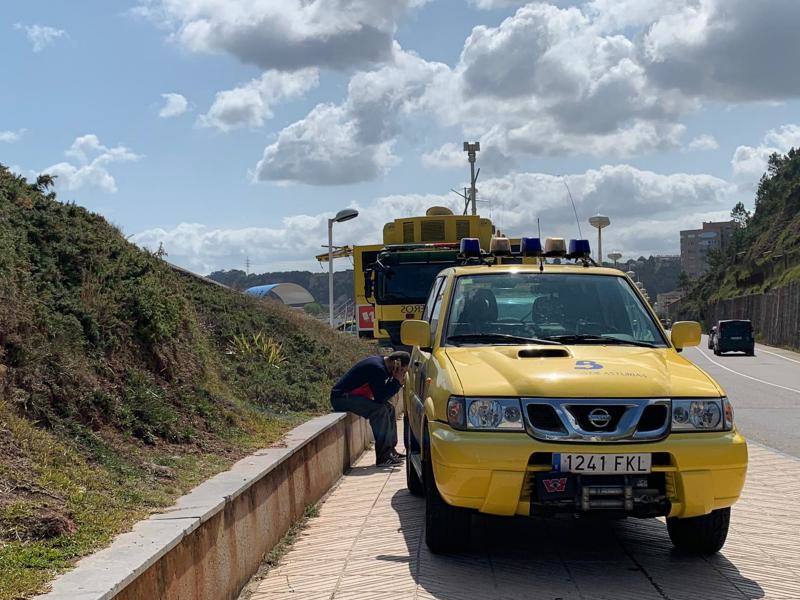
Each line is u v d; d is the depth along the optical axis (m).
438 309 7.10
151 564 3.94
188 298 13.10
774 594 5.19
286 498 6.84
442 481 5.46
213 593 4.83
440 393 5.78
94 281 8.23
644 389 5.36
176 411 7.61
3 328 6.17
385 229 18.95
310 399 11.30
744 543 6.38
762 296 71.31
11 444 5.08
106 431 6.38
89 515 4.54
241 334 12.91
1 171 9.45
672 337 6.59
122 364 7.62
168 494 5.36
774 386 25.52
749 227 122.06
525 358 5.82
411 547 6.29
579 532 6.73
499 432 5.32
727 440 5.38
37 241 8.29
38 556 3.91
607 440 5.23
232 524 5.30
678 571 5.67
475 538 6.54
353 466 10.41
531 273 7.05
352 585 5.42
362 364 10.28
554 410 5.30
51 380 6.25
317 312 27.53
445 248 16.59
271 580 5.64
